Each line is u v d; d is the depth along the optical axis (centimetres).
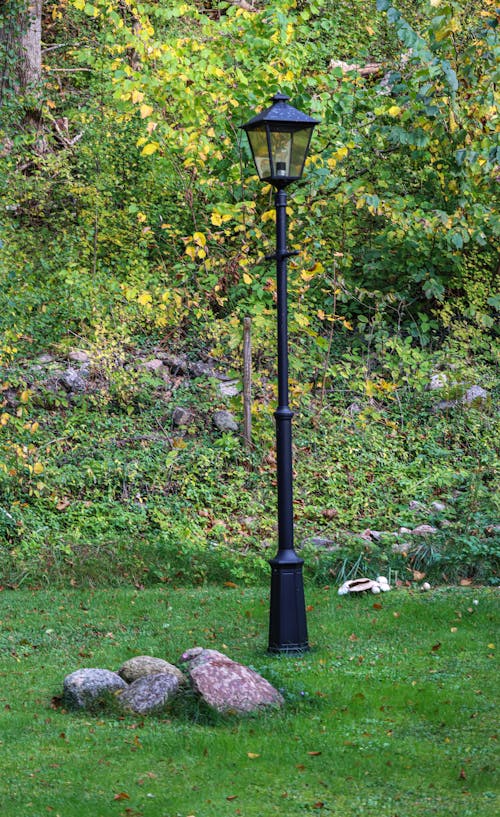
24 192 1478
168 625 801
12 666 703
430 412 1293
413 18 1752
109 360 1258
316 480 1158
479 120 1265
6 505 1046
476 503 1088
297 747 554
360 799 488
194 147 1195
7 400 1194
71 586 921
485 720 593
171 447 1177
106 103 1562
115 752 547
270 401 1200
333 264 1355
